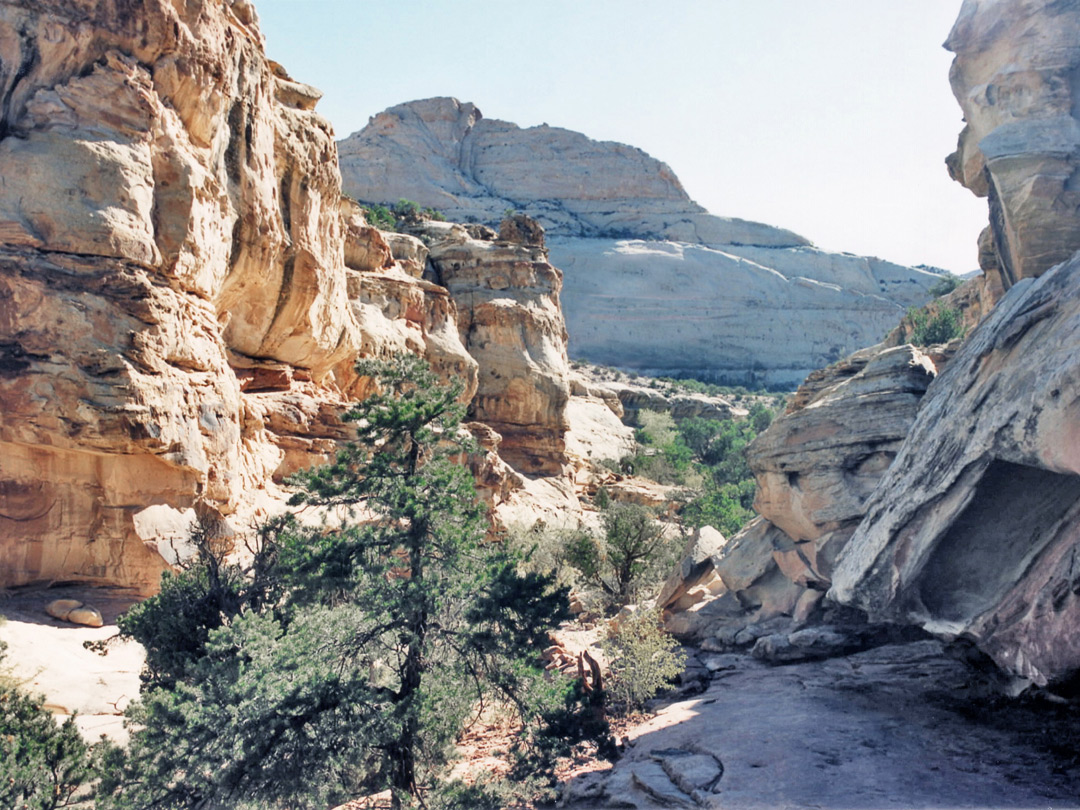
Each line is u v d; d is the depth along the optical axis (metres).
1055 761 12.88
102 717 17.72
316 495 17.66
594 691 16.83
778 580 24.34
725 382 174.75
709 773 13.45
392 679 19.06
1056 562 13.08
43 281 22.02
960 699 16.31
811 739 14.61
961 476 14.05
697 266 191.88
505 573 16.17
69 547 22.70
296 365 36.75
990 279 33.53
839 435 22.06
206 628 18.39
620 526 34.59
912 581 15.16
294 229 34.12
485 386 57.88
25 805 12.48
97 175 22.81
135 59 24.62
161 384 23.23
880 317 199.62
